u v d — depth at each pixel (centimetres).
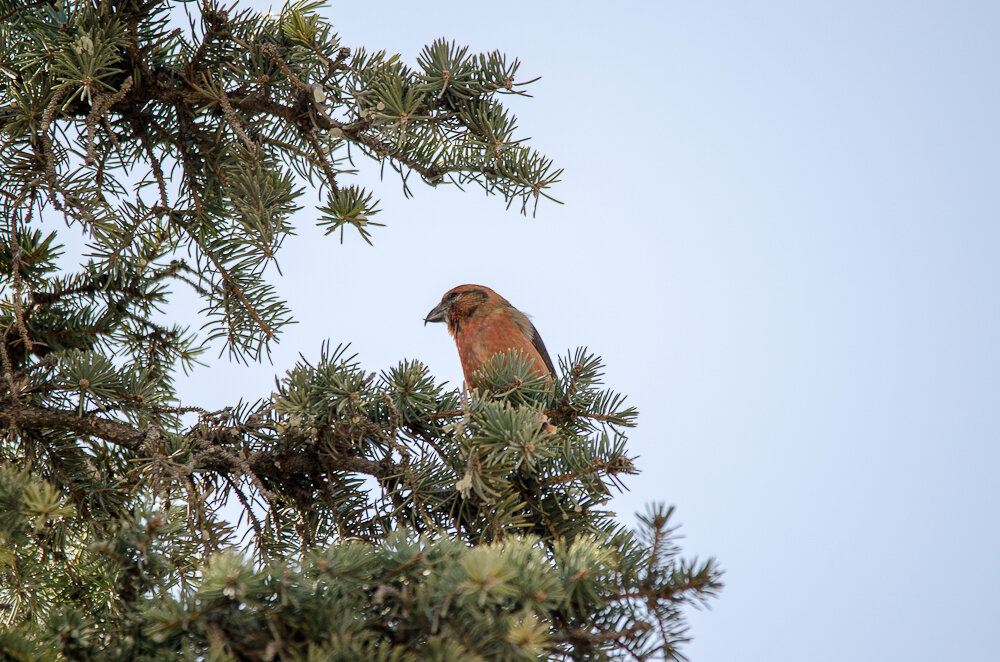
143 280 650
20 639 379
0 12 600
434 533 540
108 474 584
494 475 527
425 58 615
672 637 417
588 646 412
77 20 565
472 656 358
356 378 582
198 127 644
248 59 625
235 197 582
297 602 378
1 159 607
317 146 592
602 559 421
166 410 593
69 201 529
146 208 646
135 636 388
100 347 659
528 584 375
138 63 599
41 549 528
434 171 610
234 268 632
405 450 553
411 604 376
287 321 657
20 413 566
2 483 411
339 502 591
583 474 572
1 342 558
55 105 549
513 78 615
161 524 418
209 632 367
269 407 594
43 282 640
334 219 545
